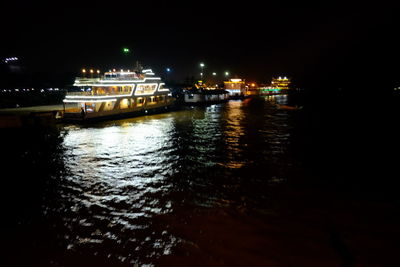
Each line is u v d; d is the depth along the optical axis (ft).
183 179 62.90
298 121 163.53
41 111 136.98
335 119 176.96
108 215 45.60
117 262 33.24
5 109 154.40
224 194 53.98
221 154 85.30
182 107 246.06
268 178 63.57
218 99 321.93
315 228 40.78
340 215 44.91
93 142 102.06
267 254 34.37
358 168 71.67
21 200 52.16
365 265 32.24
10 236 39.52
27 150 90.33
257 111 221.66
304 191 55.67
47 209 48.21
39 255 34.88
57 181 62.23
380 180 62.44
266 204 49.32
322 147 96.27
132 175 65.92
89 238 38.65
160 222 42.86
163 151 89.04
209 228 40.78
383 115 202.59
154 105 189.06
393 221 42.83
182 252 34.99
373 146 98.84
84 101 142.61
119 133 120.06
